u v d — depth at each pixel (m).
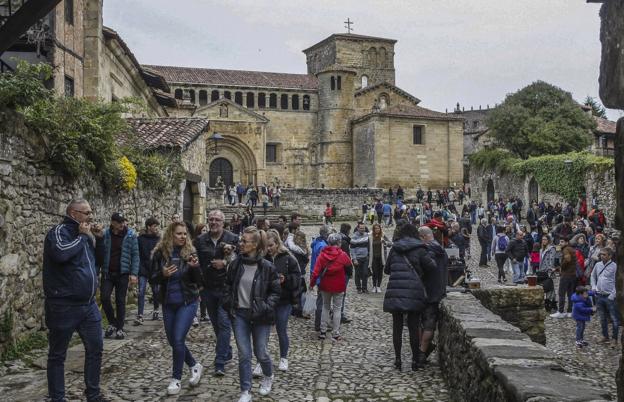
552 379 4.05
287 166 61.53
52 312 5.94
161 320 11.60
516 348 5.11
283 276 7.80
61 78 17.31
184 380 7.40
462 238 20.84
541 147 47.56
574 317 11.08
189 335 10.35
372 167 57.12
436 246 8.65
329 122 60.97
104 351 8.90
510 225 22.67
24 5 8.76
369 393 6.90
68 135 10.17
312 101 62.41
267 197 45.16
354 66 67.56
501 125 49.41
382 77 68.62
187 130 19.50
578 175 37.12
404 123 57.34
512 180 45.06
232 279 6.73
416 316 7.97
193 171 20.67
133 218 14.19
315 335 10.65
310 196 45.19
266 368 6.88
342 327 11.49
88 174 11.34
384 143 56.84
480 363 5.09
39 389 6.93
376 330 11.20
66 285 5.95
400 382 7.38
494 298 8.98
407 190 57.12
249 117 56.59
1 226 8.12
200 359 8.56
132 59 23.77
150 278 6.96
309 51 72.94
